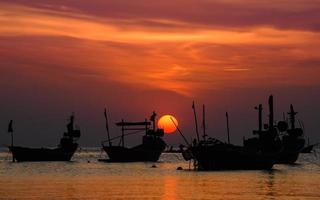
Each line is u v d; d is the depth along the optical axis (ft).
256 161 426.92
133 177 376.48
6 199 249.14
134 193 275.18
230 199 254.27
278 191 287.07
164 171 441.27
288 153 570.87
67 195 264.52
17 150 578.66
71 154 610.24
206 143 411.75
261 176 381.19
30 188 294.25
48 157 590.14
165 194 271.69
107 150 603.26
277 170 453.99
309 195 269.23
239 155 412.98
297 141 577.84
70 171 440.04
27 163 563.89
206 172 410.72
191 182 335.26
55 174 403.34
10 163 563.07
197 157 416.67
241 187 305.94
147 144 622.95
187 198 257.14
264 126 484.33
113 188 298.76
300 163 626.23
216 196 265.13
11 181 338.34
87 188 297.53
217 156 408.46
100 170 456.86
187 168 494.18
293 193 277.44
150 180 351.25
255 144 474.08
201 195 268.62
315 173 426.51
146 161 614.34
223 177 370.12
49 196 260.21
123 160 600.80
